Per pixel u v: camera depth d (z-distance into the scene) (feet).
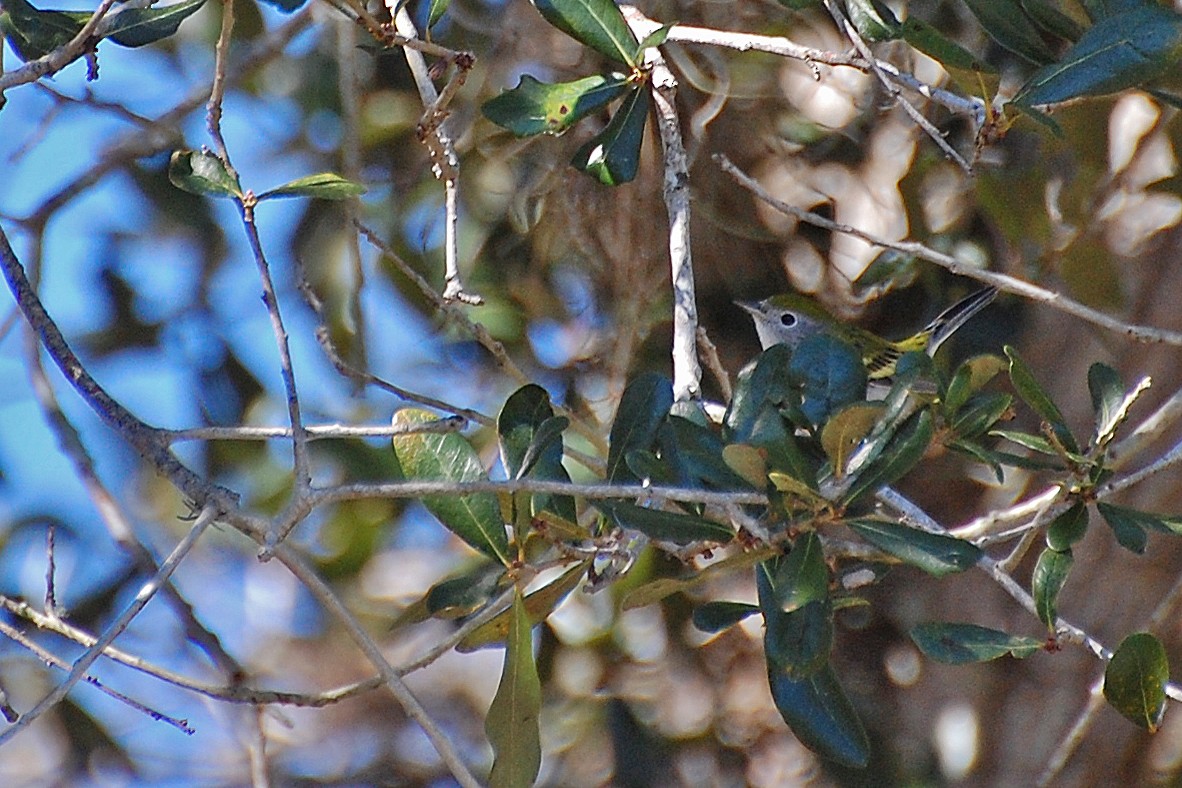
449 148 22.88
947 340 39.47
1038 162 34.68
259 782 23.90
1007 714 39.86
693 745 39.47
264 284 19.57
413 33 24.23
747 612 20.18
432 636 42.52
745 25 34.68
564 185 34.47
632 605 19.10
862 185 37.01
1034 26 22.95
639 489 17.97
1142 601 38.19
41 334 21.22
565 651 39.04
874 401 17.22
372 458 37.04
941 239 36.65
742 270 37.70
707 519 19.01
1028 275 35.68
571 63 34.58
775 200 23.30
